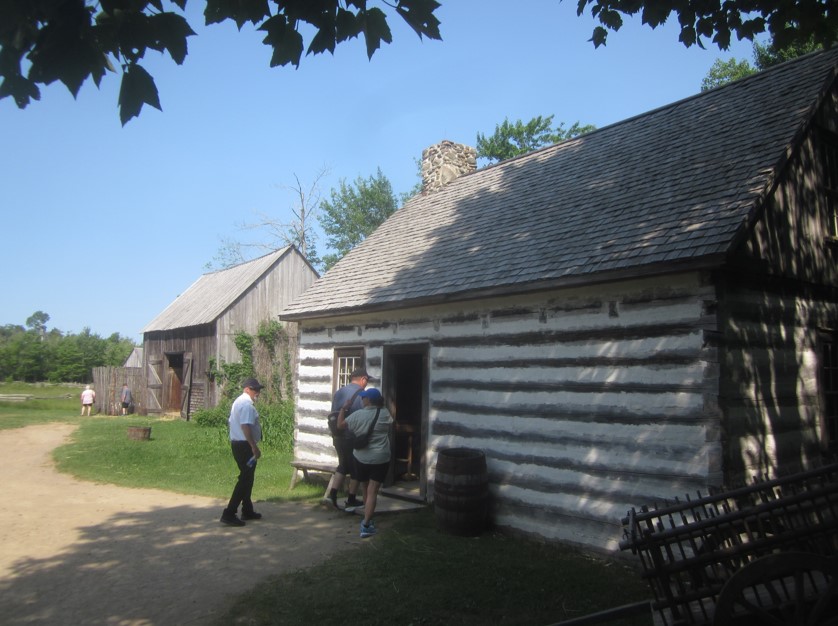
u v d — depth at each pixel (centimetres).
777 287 722
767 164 713
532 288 768
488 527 816
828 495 394
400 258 1166
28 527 802
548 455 760
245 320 2477
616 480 686
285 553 698
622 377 693
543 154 1277
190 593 576
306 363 1239
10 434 1844
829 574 361
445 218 1245
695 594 383
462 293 859
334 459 1125
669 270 634
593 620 416
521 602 550
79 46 277
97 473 1211
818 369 771
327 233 4628
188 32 289
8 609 542
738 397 638
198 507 934
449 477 781
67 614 531
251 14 322
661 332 663
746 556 392
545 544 746
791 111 804
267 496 1020
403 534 779
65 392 4750
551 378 768
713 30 618
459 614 525
